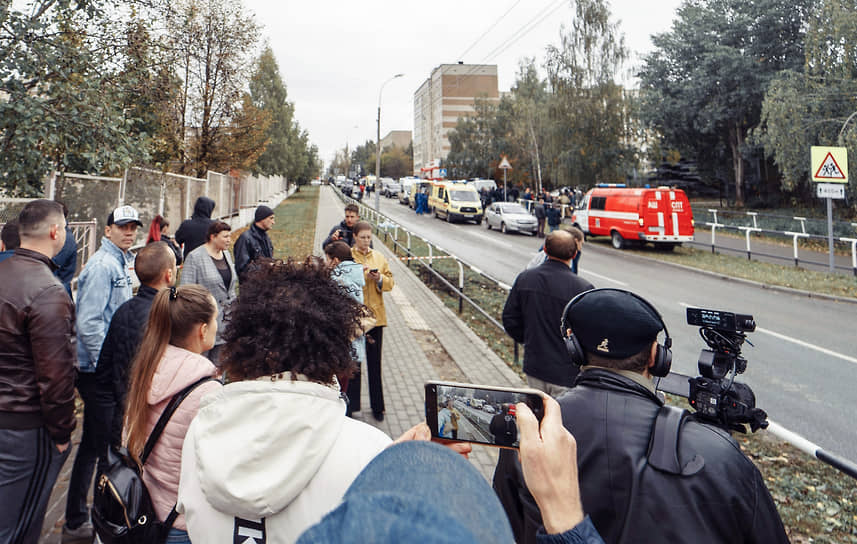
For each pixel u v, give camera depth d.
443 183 33.97
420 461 0.51
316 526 0.35
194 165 18.42
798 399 6.14
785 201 31.22
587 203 22.61
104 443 2.88
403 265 16.09
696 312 1.72
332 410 1.22
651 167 40.78
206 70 17.59
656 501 1.22
